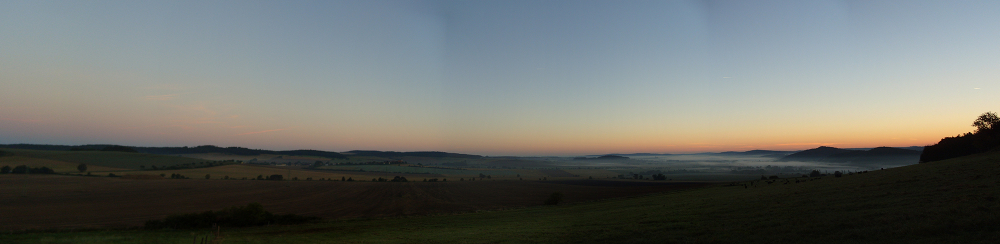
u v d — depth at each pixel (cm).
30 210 6962
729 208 2875
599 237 2212
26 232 4234
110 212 6975
